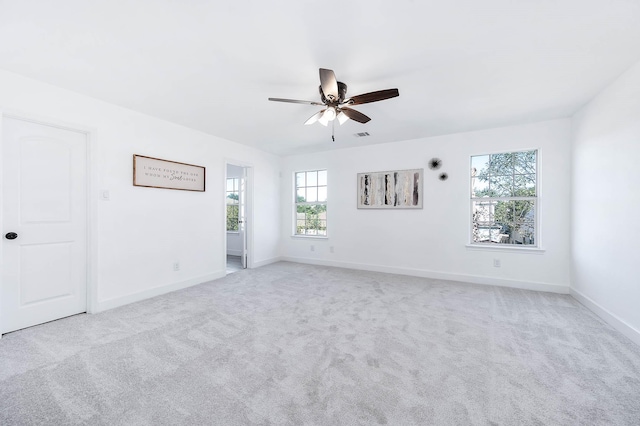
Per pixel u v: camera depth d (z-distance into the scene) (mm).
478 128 3779
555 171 3434
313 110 3072
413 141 4367
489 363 1849
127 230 3057
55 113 2494
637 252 2125
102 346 2074
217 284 3848
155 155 3328
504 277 3748
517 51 1953
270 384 1628
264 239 5230
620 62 2107
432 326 2439
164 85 2477
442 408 1430
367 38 1802
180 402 1476
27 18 1592
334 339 2193
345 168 4984
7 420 1340
